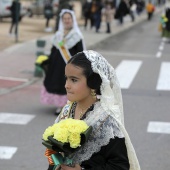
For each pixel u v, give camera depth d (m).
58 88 10.68
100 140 3.35
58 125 3.37
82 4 43.16
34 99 12.61
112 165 3.33
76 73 3.44
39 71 15.94
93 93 3.50
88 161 3.37
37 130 9.57
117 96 3.62
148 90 14.21
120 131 3.38
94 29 35.41
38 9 43.53
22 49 22.25
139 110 11.53
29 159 7.83
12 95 13.06
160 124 10.20
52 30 32.75
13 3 27.11
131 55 22.67
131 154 3.42
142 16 59.56
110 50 24.59
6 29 31.08
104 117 3.38
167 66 19.20
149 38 31.94
